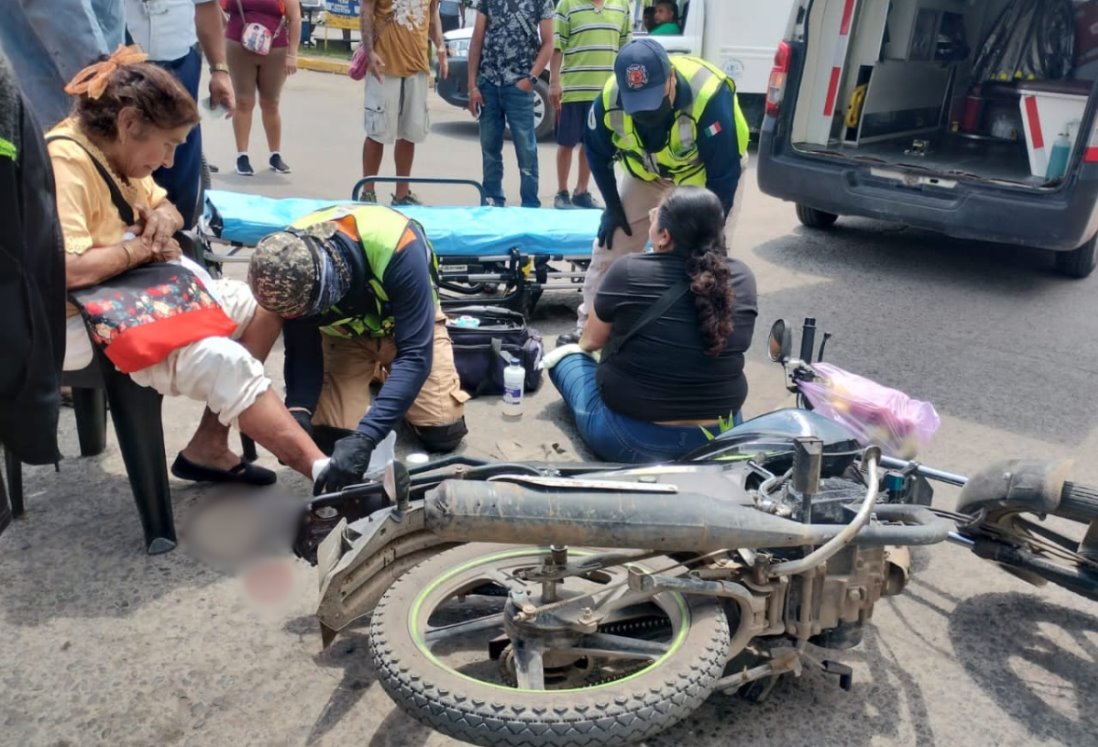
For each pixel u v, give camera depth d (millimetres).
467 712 2031
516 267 5238
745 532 2197
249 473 3639
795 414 2967
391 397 3074
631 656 2299
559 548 2262
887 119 8352
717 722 2525
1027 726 2580
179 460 3586
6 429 2561
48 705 2537
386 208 3262
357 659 2750
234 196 5246
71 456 3793
